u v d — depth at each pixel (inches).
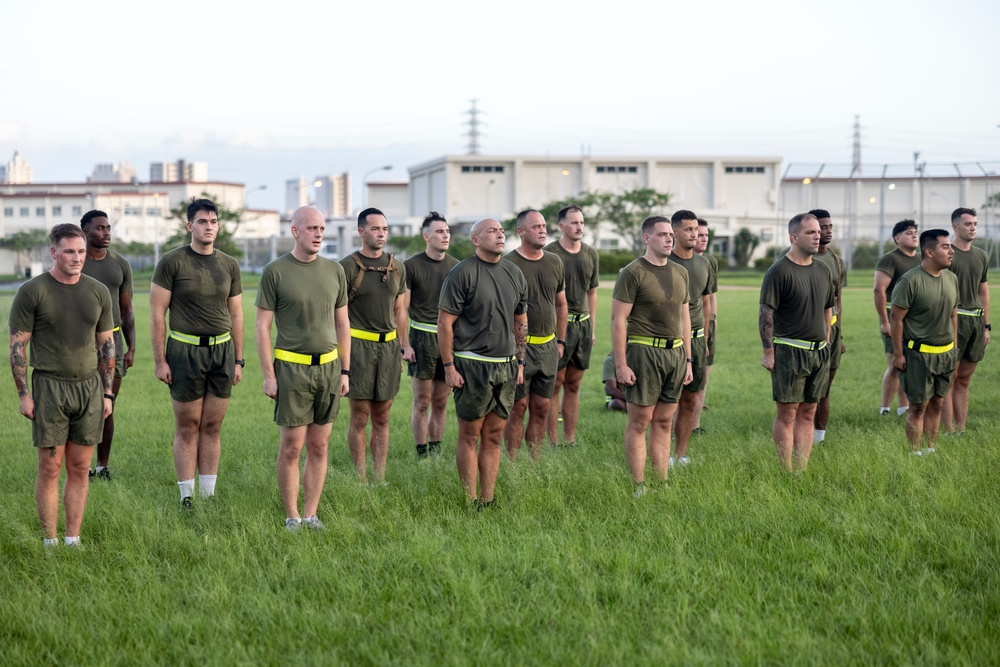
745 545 231.5
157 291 291.9
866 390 502.3
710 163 3843.5
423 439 365.1
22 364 239.8
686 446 353.1
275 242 2731.3
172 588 212.1
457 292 275.3
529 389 340.8
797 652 170.7
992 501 255.6
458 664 168.9
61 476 327.0
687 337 307.1
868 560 218.1
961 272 374.3
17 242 3299.7
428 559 221.6
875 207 2955.2
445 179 3767.2
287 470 263.9
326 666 171.3
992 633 178.1
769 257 3112.7
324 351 263.0
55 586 213.5
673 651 169.8
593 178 3811.5
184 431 295.1
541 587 205.5
